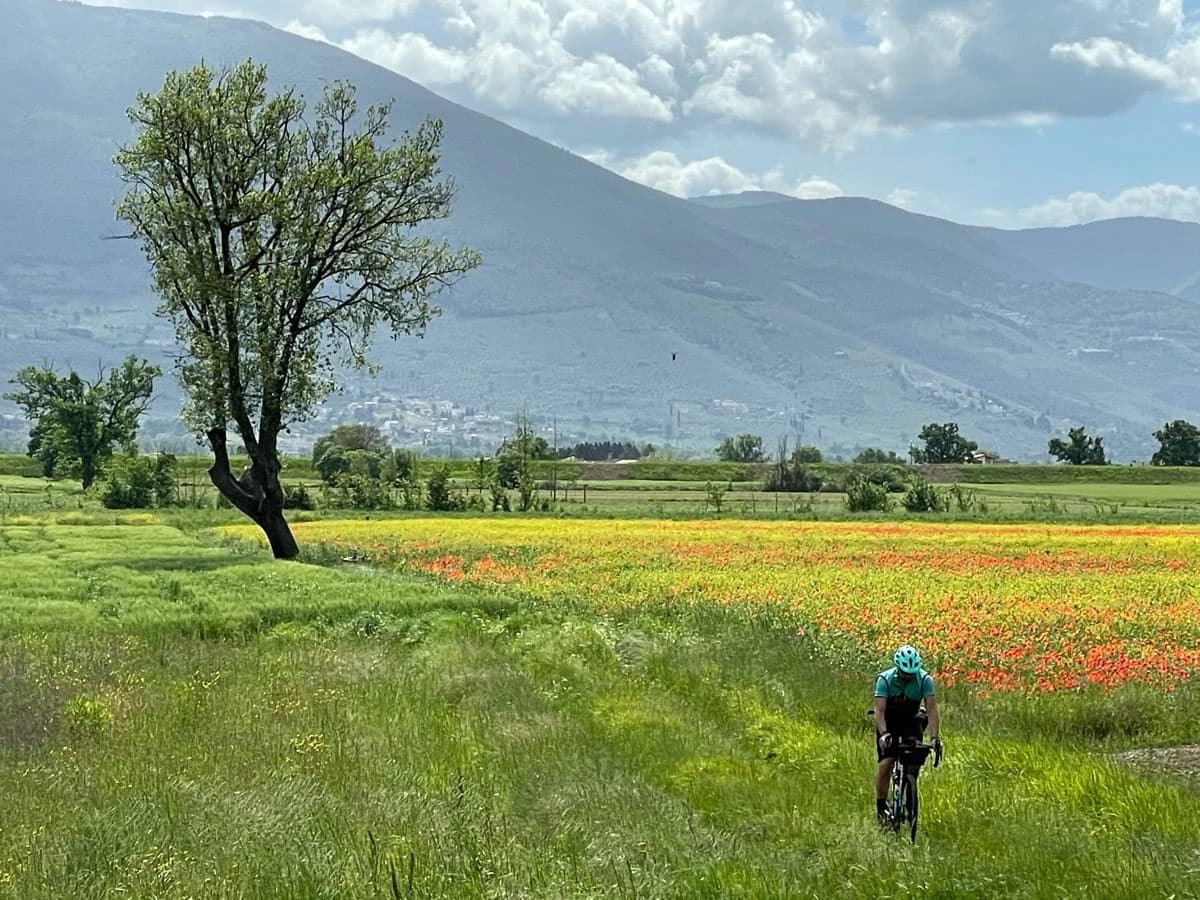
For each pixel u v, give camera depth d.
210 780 13.16
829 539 60.22
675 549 53.09
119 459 92.62
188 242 44.41
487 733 16.25
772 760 16.39
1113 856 11.34
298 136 46.12
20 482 124.62
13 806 12.45
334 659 22.55
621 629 27.11
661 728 17.17
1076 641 27.05
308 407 47.56
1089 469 143.75
